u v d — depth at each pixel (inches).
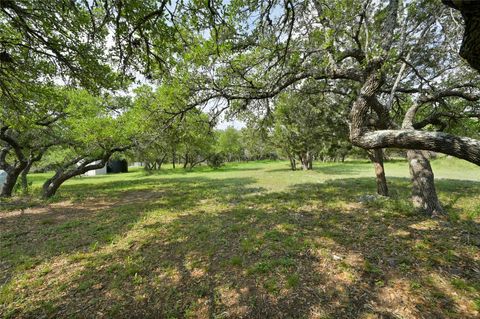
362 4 164.2
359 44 183.0
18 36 193.5
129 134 378.0
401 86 294.4
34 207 365.1
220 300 120.0
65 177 457.1
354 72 166.4
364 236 192.1
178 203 366.6
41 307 117.9
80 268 156.8
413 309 105.5
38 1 151.0
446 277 128.3
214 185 584.4
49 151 553.3
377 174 354.3
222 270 148.4
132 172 1325.0
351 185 482.9
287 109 586.2
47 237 222.1
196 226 238.2
